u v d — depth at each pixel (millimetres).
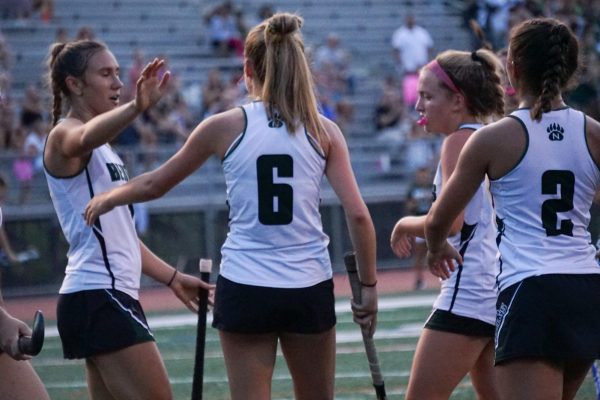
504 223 12492
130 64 66375
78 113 14945
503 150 12312
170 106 56125
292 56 13070
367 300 13430
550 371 12016
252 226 12961
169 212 51000
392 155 58250
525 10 65562
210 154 13258
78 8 69688
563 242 12242
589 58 61688
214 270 51438
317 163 13156
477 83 15008
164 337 32031
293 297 12852
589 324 12031
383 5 76625
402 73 67688
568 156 12320
